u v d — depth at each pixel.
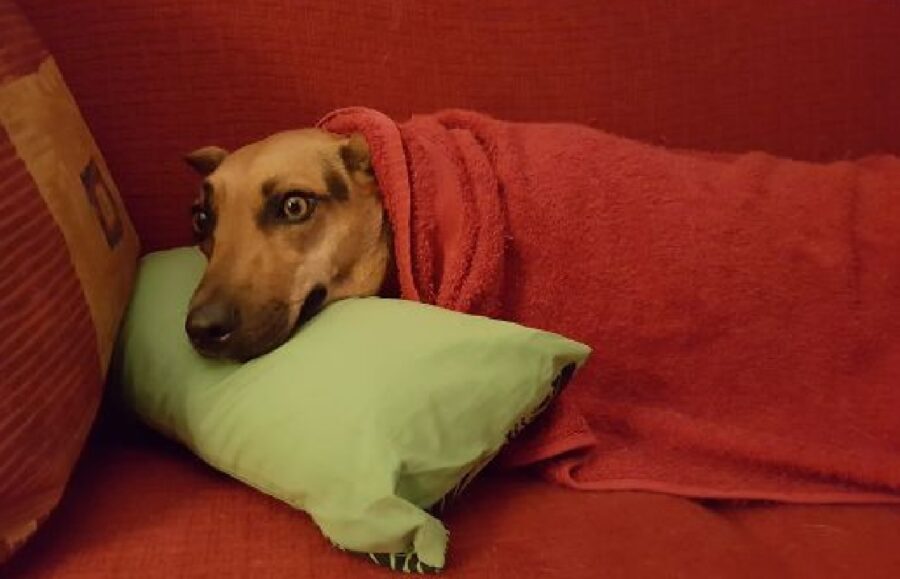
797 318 1.23
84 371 0.98
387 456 0.88
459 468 0.93
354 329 1.04
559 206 1.23
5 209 0.90
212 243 1.26
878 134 1.68
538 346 1.01
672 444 1.16
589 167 1.27
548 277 1.22
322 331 1.06
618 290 1.22
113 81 1.43
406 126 1.31
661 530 0.93
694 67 1.63
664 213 1.25
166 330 1.17
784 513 1.05
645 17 1.61
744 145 1.65
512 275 1.22
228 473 1.03
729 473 1.11
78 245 1.04
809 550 0.93
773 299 1.23
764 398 1.23
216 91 1.47
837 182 1.30
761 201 1.28
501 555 0.89
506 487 1.06
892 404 1.20
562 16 1.58
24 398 0.87
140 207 1.46
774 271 1.23
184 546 0.90
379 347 0.98
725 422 1.22
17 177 0.95
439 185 1.22
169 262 1.31
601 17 1.60
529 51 1.58
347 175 1.28
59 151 1.08
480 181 1.22
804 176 1.32
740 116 1.65
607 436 1.19
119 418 1.25
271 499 1.01
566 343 1.03
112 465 1.12
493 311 1.19
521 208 1.22
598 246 1.23
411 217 1.20
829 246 1.25
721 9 1.63
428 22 1.54
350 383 0.95
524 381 0.99
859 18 1.67
